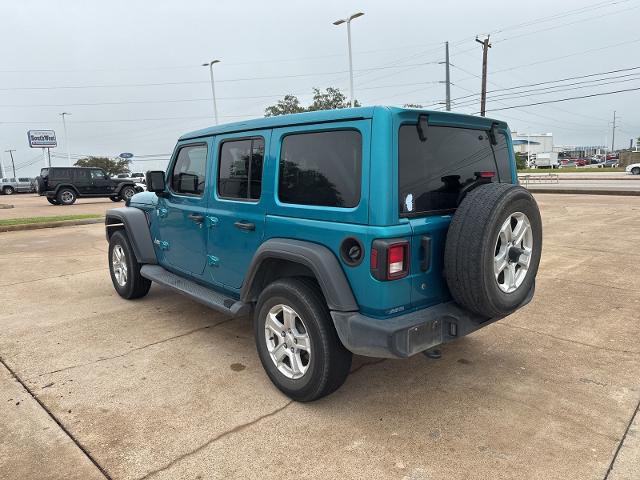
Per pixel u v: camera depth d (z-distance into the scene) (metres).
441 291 3.07
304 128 3.14
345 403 3.24
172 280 4.73
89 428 2.97
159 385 3.52
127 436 2.88
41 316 5.15
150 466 2.61
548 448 2.71
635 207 14.20
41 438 2.87
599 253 7.74
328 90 32.50
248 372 3.73
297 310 3.10
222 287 4.08
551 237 9.28
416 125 2.89
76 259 8.38
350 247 2.85
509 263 3.04
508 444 2.75
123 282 5.70
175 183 4.66
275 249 3.21
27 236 11.46
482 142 3.47
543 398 3.26
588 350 4.03
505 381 3.52
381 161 2.69
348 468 2.57
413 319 2.81
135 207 5.58
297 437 2.86
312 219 3.08
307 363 3.30
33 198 33.59
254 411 3.15
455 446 2.74
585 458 2.62
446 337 2.95
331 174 2.99
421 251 2.88
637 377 3.54
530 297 3.41
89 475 2.54
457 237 2.81
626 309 5.02
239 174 3.76
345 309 2.86
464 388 3.43
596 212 13.15
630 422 2.95
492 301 2.84
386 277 2.69
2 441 2.85
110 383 3.56
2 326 4.84
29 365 3.89
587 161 86.38
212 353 4.10
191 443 2.81
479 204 2.81
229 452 2.72
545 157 73.19
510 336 4.37
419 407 3.18
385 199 2.68
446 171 3.12
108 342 4.38
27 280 6.82
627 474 2.48
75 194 23.70
